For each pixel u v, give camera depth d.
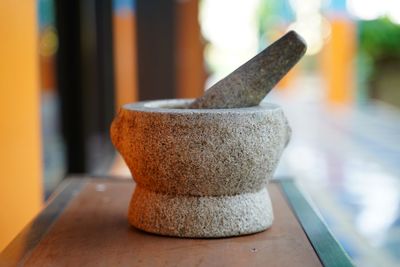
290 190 1.88
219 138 1.37
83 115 3.58
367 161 5.31
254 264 1.26
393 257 3.10
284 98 11.09
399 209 3.88
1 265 1.26
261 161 1.41
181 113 1.37
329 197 4.16
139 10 5.35
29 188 2.16
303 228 1.49
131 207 1.50
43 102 3.03
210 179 1.39
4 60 1.88
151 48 5.38
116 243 1.39
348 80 10.18
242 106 1.48
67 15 3.49
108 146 4.66
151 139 1.39
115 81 4.80
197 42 6.08
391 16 9.81
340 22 10.13
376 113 8.75
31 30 2.21
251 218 1.44
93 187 1.91
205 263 1.27
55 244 1.38
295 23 11.80
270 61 1.45
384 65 9.81
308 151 5.75
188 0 6.03
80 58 3.56
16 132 2.00
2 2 1.87
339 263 1.25
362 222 3.64
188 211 1.42
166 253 1.32
